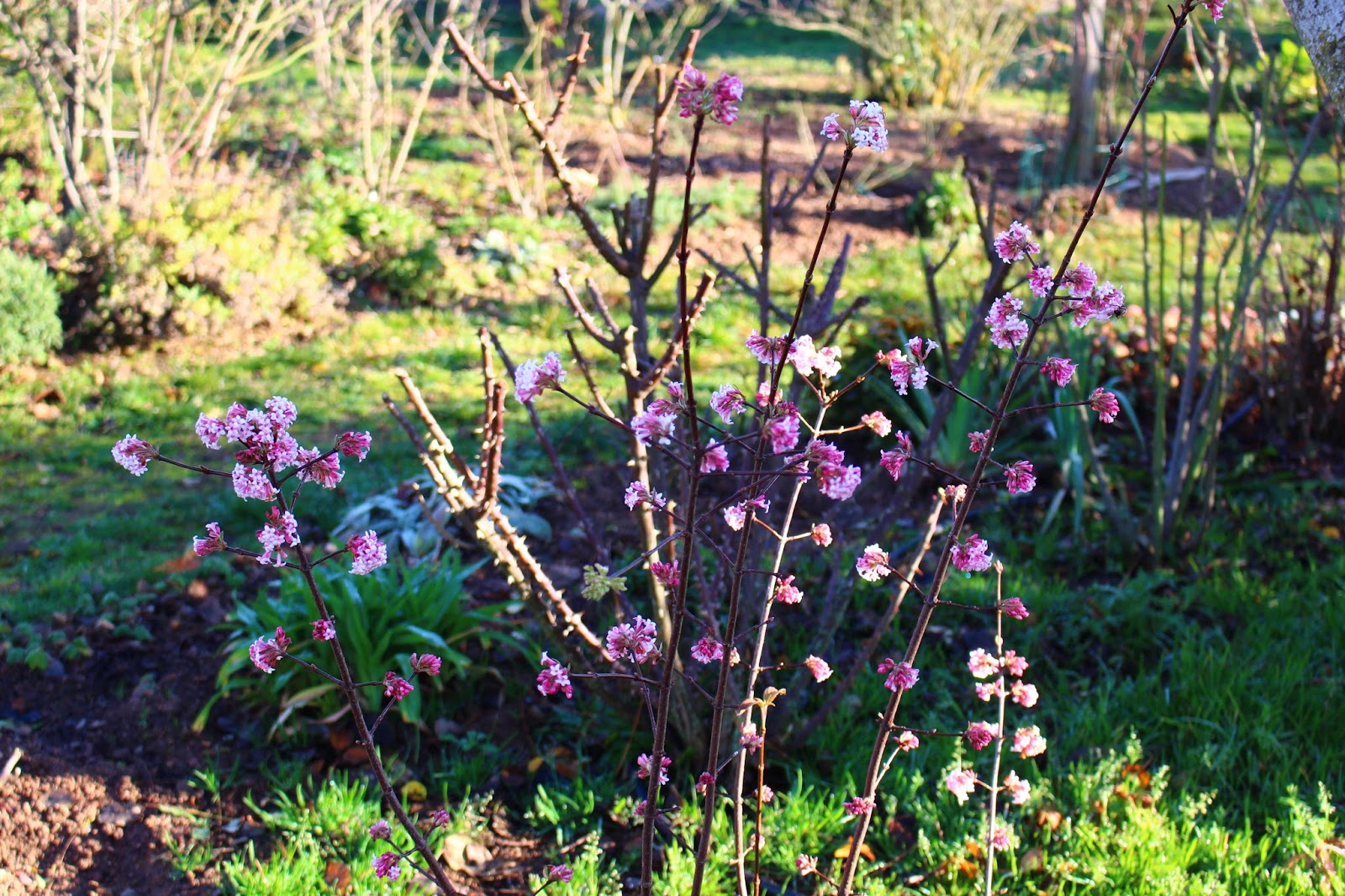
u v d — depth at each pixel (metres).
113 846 3.22
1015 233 2.04
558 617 3.17
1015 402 6.00
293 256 8.55
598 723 3.70
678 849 3.06
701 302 2.60
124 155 9.73
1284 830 3.18
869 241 10.30
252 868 3.14
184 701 3.84
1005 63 15.66
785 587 2.29
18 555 4.87
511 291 9.04
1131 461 5.80
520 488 5.36
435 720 3.76
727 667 2.09
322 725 3.70
